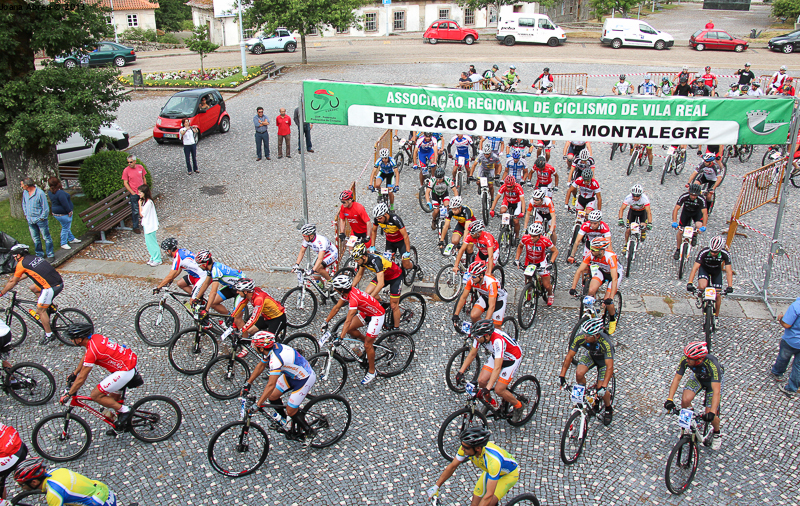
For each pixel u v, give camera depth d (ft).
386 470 22.06
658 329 30.76
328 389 26.40
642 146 52.03
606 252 28.55
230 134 65.26
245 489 21.24
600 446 23.08
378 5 140.67
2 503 19.60
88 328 21.71
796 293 34.01
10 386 25.29
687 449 20.95
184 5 169.68
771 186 48.37
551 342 29.76
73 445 23.02
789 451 22.66
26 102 39.70
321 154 58.75
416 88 33.35
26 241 40.98
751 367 27.66
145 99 79.66
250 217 44.75
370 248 31.24
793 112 30.32
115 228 43.75
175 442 23.44
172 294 29.04
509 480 17.06
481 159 42.27
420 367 28.09
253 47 112.78
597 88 79.25
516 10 141.49
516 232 38.37
